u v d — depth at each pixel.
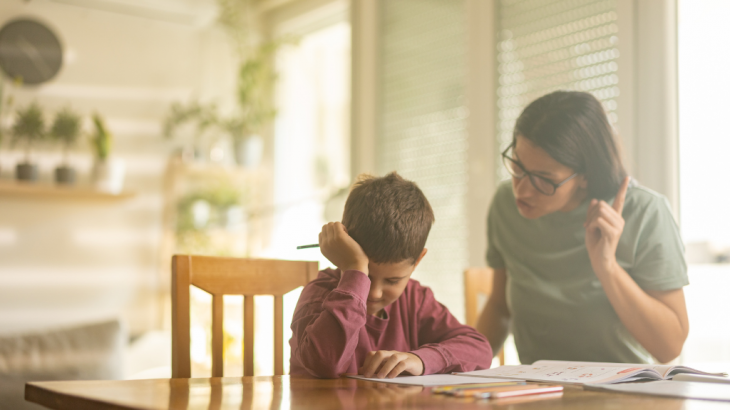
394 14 2.74
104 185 3.46
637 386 0.81
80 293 3.59
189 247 3.74
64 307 3.54
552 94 1.37
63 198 3.56
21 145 3.45
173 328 1.16
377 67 2.78
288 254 4.04
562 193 1.33
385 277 1.02
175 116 3.82
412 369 0.96
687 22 1.82
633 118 1.83
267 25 4.19
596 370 0.94
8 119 3.44
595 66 1.94
